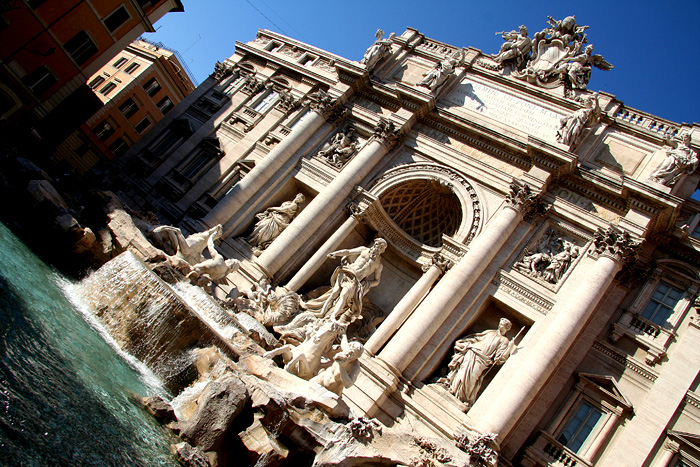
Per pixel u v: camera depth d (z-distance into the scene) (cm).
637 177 2611
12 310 1323
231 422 1427
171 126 3928
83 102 4581
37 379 1120
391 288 3006
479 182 2839
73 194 2689
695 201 2544
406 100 3148
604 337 2355
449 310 2409
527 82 3078
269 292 2684
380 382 2242
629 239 2380
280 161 3222
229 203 3077
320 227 2970
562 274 2491
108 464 1045
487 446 1997
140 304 1834
